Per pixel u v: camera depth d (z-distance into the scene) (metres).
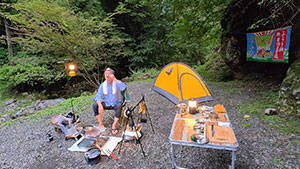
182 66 2.85
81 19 5.67
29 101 7.61
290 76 3.59
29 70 7.30
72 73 3.98
